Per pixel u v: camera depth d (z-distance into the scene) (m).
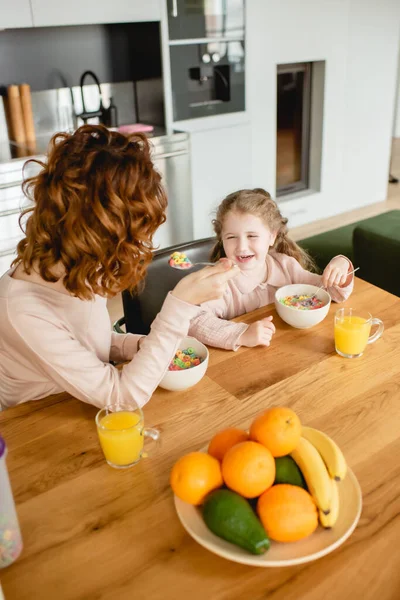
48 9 2.83
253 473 0.76
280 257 1.71
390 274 2.59
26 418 1.08
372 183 4.98
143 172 0.91
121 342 1.35
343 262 1.60
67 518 0.85
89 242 0.88
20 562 0.78
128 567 0.77
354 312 1.46
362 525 0.82
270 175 4.22
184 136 3.34
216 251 1.69
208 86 3.62
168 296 1.09
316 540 0.76
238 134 3.83
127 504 0.87
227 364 1.24
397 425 1.03
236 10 3.50
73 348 1.07
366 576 0.74
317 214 4.65
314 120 4.38
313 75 4.25
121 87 3.63
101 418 0.99
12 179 2.84
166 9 3.22
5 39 3.15
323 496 0.76
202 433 1.02
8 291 1.07
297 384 1.16
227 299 1.64
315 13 3.92
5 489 0.75
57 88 3.41
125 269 0.94
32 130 3.30
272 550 0.74
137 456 0.95
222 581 0.74
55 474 0.94
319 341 1.33
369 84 4.53
